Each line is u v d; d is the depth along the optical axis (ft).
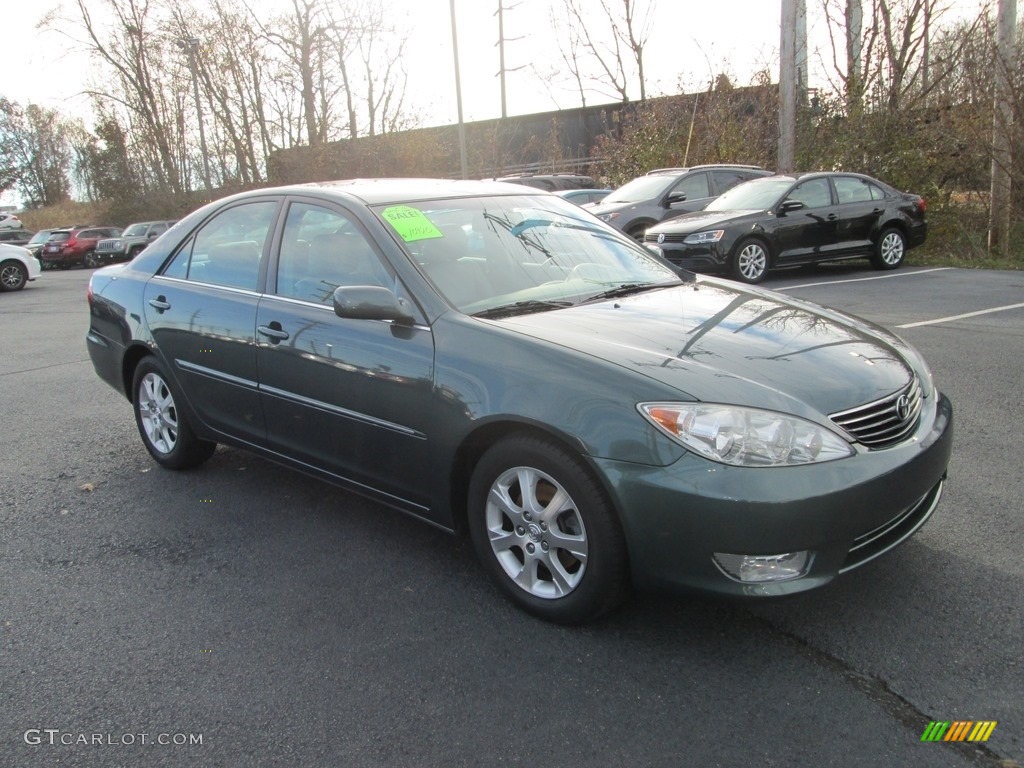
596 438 9.16
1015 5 44.57
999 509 12.85
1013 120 45.19
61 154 240.32
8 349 31.27
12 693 9.16
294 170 99.50
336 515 13.79
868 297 34.42
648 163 68.13
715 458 8.75
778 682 8.89
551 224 13.92
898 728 8.13
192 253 15.20
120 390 16.83
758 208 40.83
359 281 12.12
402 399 11.00
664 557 8.99
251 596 11.14
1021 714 8.27
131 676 9.42
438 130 98.37
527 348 10.05
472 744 8.09
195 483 15.47
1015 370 21.15
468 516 10.89
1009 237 46.73
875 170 53.16
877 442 9.50
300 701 8.86
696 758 7.79
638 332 10.53
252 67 105.91
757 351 10.16
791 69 51.01
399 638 10.00
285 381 12.69
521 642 9.81
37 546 12.92
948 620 9.92
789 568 8.91
